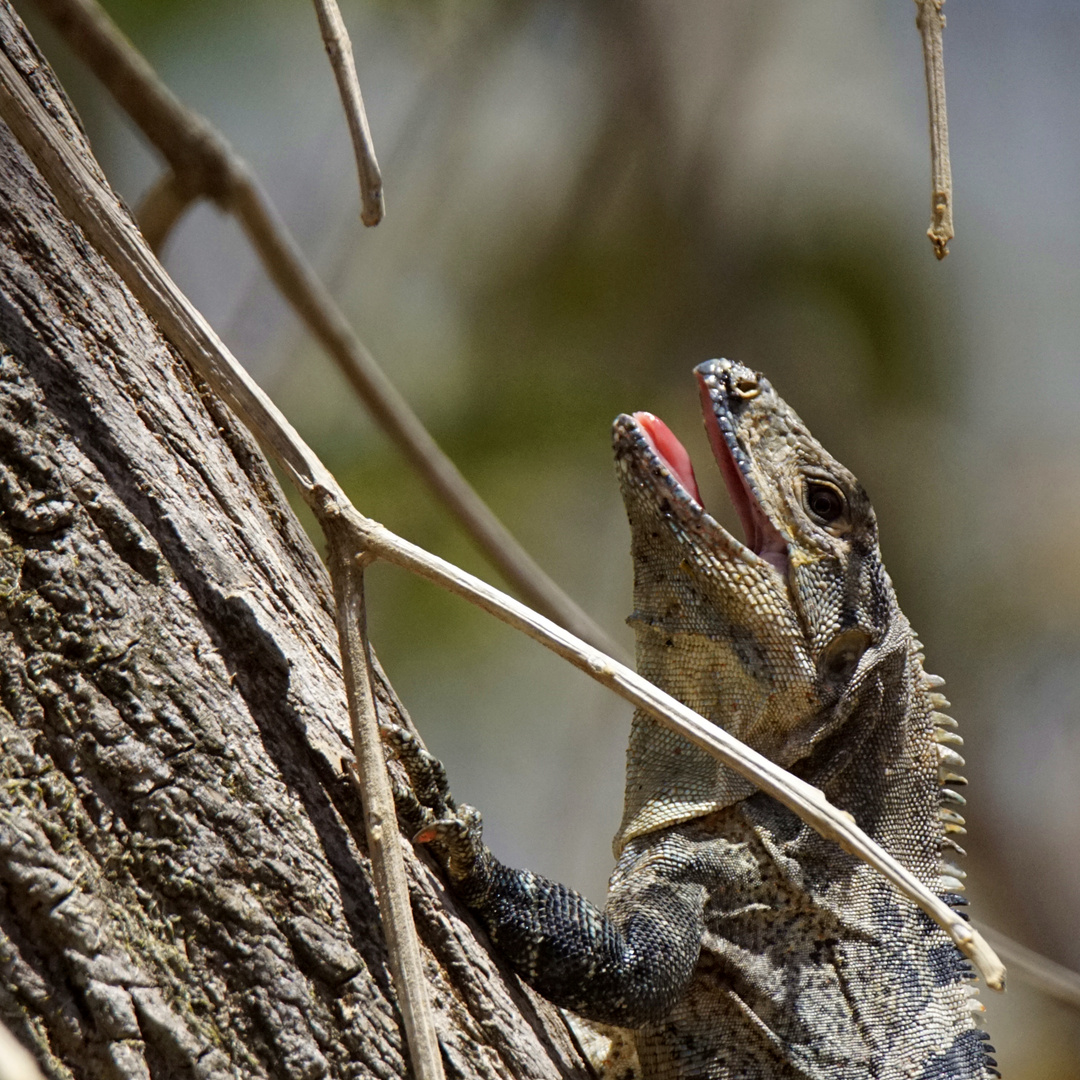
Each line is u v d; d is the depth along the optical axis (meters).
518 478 20.67
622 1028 8.01
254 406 5.41
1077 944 21.42
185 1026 5.19
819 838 8.39
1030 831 21.94
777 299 21.67
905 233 22.70
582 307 21.20
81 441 5.62
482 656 21.64
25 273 5.72
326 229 20.73
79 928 5.07
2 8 6.18
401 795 6.30
